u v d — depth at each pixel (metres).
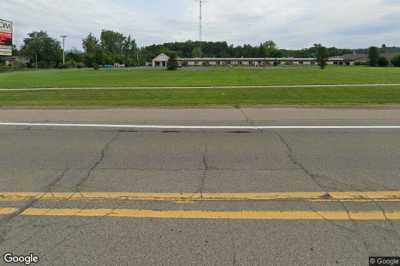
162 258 2.78
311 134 7.22
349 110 10.14
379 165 5.13
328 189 4.20
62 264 2.72
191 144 6.48
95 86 23.08
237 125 8.23
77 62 126.69
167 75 42.16
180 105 11.52
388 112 9.76
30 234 3.16
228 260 2.75
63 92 18.25
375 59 106.31
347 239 3.04
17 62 117.38
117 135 7.27
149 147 6.27
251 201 3.86
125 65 135.00
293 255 2.81
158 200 3.91
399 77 30.09
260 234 3.13
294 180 4.52
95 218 3.47
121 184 4.42
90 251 2.88
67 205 3.79
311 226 3.27
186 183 4.44
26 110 10.62
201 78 33.00
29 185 4.41
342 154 5.73
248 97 14.33
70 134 7.38
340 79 27.47
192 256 2.80
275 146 6.27
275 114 9.65
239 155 5.71
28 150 6.11
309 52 142.75
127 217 3.49
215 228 3.25
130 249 2.91
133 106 11.33
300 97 14.09
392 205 3.73
